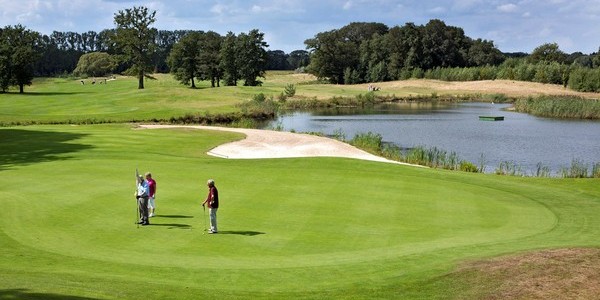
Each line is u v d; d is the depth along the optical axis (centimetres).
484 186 3162
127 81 17825
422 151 5044
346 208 2425
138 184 2070
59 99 10306
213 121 8162
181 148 4966
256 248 1828
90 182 2875
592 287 1355
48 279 1415
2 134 5459
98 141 5078
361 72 19350
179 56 16125
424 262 1658
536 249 1725
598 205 2750
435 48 19862
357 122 8681
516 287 1366
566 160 5381
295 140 5722
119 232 1988
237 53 15875
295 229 2070
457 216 2353
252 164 3791
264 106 9556
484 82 16725
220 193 2683
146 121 7575
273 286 1462
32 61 12481
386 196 2711
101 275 1502
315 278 1531
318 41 19325
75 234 1952
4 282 1361
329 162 3922
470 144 6366
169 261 1675
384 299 1357
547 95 12631
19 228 2009
